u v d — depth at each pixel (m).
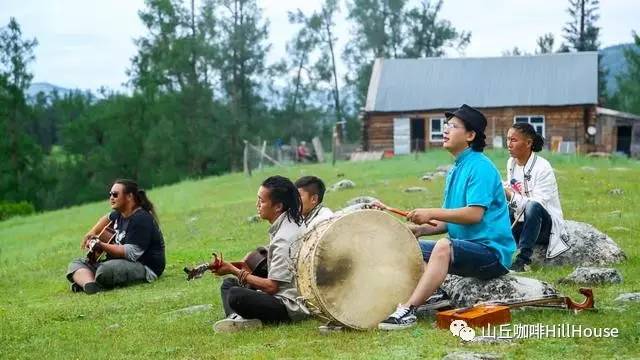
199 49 65.00
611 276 9.78
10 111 62.28
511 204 11.22
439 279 7.98
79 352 8.18
